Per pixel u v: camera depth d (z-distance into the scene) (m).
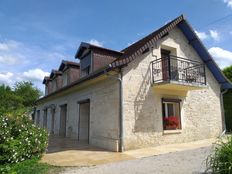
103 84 10.33
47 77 20.84
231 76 14.24
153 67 10.20
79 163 6.80
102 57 11.85
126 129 8.88
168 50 11.63
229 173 4.05
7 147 6.25
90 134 11.04
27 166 6.29
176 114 10.93
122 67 9.16
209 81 12.64
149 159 7.05
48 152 8.70
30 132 7.15
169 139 10.16
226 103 14.14
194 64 11.84
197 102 11.77
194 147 9.01
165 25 11.91
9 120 6.94
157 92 10.16
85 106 12.90
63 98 15.52
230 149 4.34
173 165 6.03
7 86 26.72
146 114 9.56
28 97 27.16
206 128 11.88
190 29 11.52
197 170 5.35
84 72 12.76
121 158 7.39
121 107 8.89
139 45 11.16
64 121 15.58
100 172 5.77
